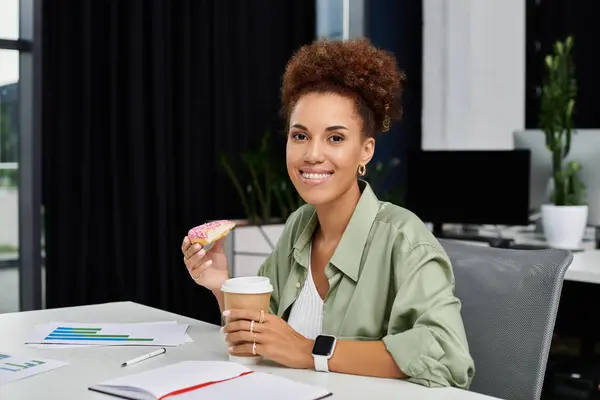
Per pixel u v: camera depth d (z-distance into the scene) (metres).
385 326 1.39
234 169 4.44
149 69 4.04
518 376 1.43
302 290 1.51
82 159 3.78
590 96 5.34
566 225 3.17
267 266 1.68
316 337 1.33
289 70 1.46
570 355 3.19
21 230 3.75
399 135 5.32
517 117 5.32
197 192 4.28
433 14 5.36
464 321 1.51
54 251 3.73
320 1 4.85
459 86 5.31
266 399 1.10
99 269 3.87
